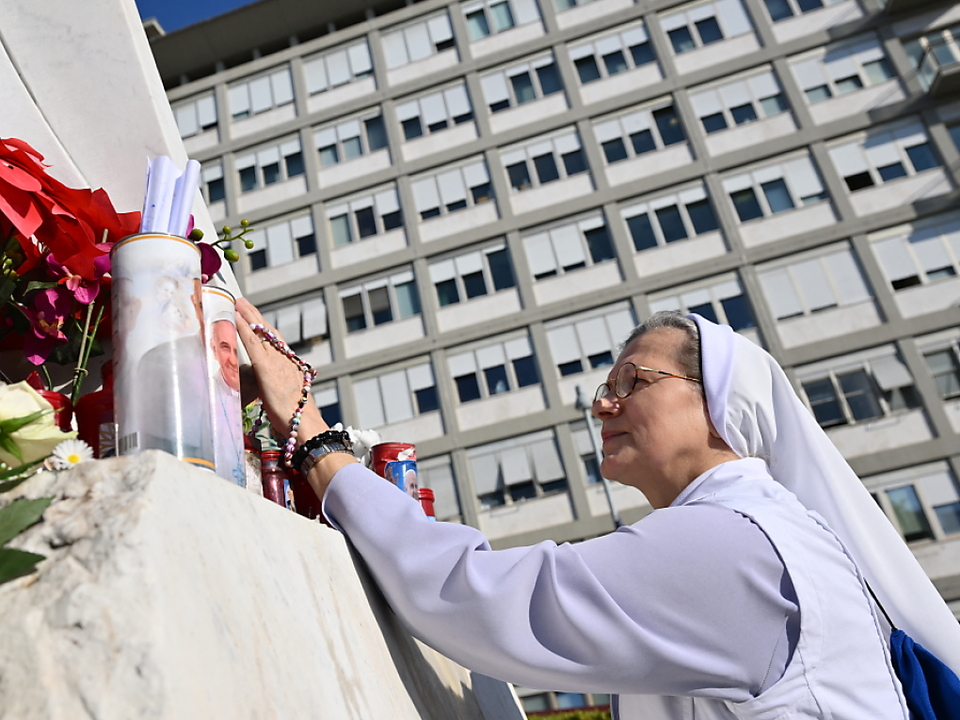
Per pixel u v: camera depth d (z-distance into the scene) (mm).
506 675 866
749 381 1112
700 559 849
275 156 19875
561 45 18969
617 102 18188
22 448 590
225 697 469
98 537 454
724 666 829
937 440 14617
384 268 18219
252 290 18766
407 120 19391
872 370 15375
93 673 418
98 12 1361
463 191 18453
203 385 733
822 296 16000
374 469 1342
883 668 891
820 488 1192
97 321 937
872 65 17281
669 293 16672
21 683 417
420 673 973
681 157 17531
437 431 16719
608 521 15430
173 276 749
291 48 20609
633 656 820
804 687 839
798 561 875
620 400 1130
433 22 19953
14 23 1341
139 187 1345
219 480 611
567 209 17641
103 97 1351
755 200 16938
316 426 1046
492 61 19203
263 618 571
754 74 17766
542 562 856
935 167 16312
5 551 434
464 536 897
